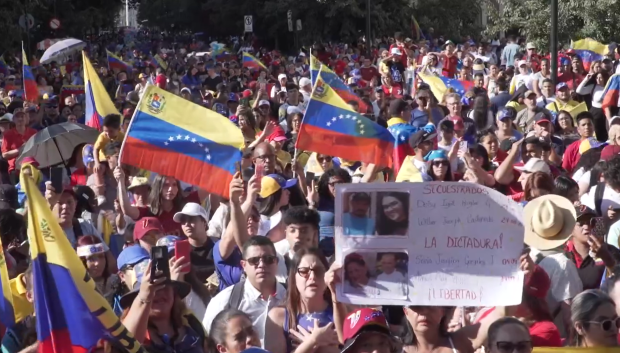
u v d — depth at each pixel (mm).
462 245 6781
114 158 12219
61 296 6180
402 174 11797
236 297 7801
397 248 6805
